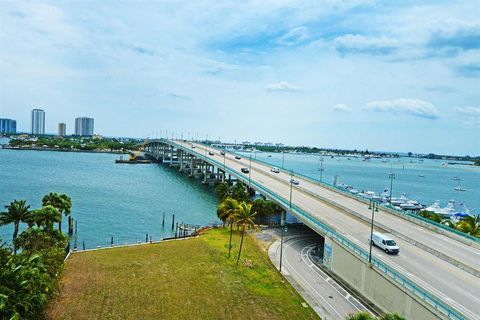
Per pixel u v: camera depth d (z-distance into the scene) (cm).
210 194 17025
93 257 6738
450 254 5834
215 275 6200
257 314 4991
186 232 9900
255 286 5862
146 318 4712
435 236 6944
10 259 3884
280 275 6359
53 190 15738
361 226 7556
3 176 18962
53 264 5147
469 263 5419
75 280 5603
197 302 5228
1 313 3209
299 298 5488
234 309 5097
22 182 17375
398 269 5219
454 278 4975
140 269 6234
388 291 4969
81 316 4603
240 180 14500
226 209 7481
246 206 7106
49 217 6950
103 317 4634
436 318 4059
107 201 14088
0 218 6788
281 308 5166
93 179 19725
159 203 14250
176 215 12369
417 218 7962
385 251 5959
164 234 10075
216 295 5472
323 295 5609
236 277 6175
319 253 7700
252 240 8481
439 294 4459
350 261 5969
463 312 4028
